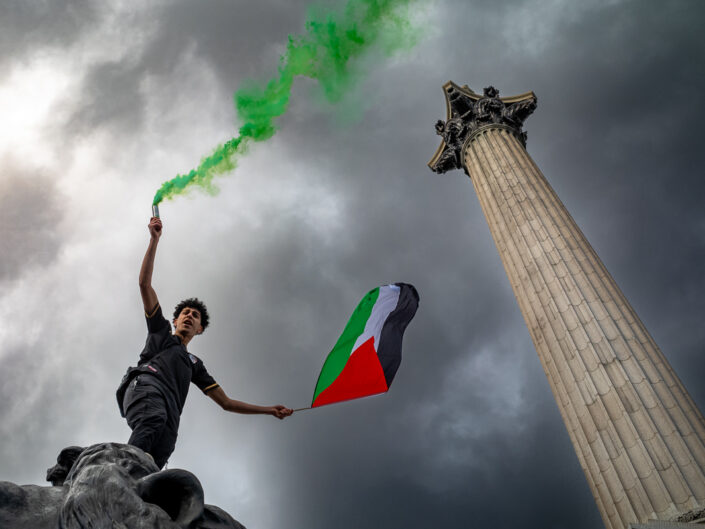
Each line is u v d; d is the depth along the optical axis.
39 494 3.33
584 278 16.66
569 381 15.01
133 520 3.21
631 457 12.79
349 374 8.99
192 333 6.91
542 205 19.41
